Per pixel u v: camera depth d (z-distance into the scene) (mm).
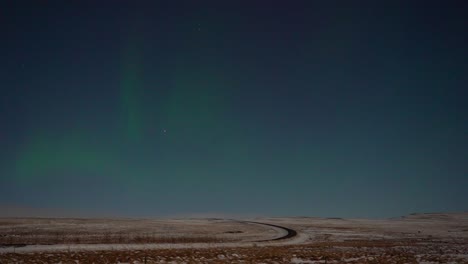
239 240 56281
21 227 68438
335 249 44281
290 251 40188
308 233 77062
